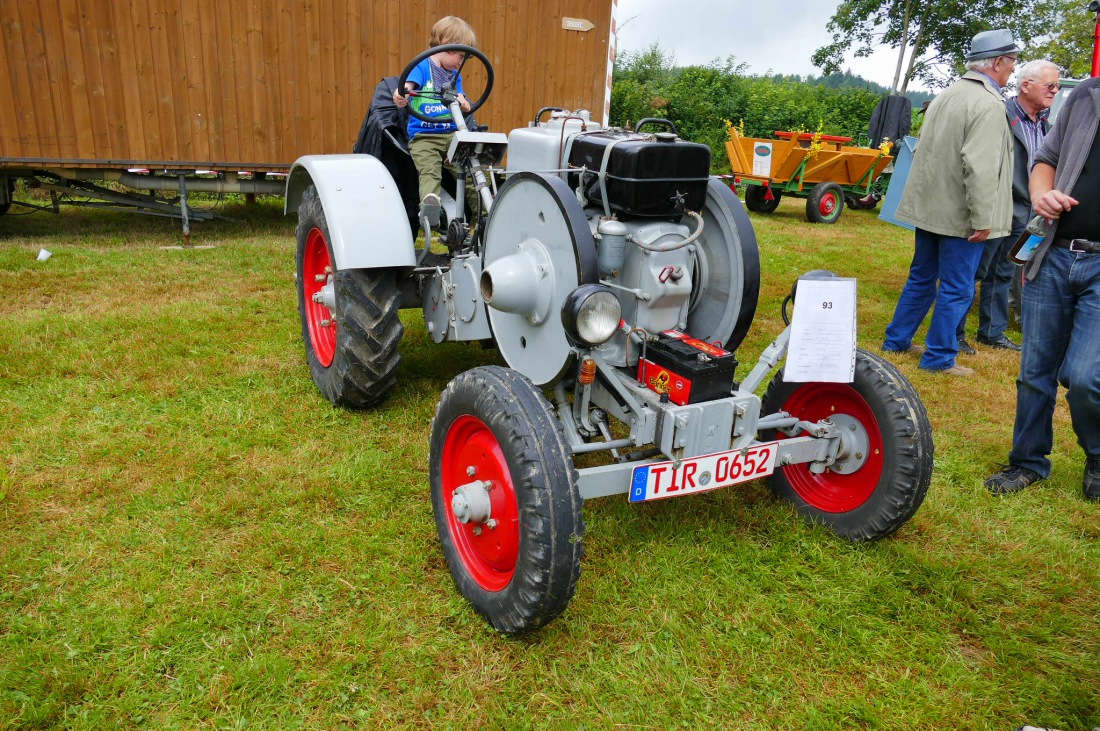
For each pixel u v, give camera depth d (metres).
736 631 2.11
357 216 2.99
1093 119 2.54
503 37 7.43
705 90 19.38
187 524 2.44
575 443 2.29
